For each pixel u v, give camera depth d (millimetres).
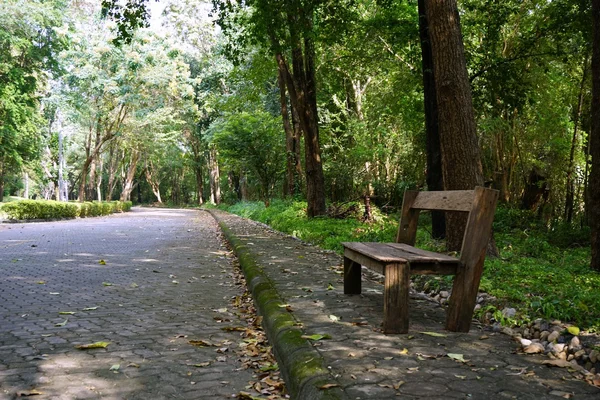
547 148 19203
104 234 16750
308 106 17266
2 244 13000
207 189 80812
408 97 19516
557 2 13258
